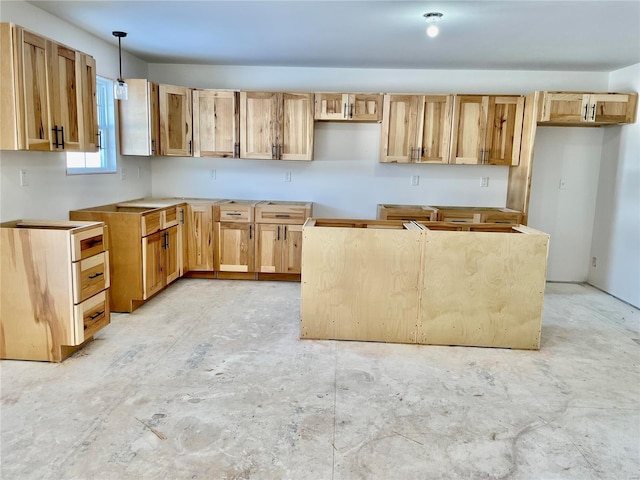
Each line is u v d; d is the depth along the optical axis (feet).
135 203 15.87
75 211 12.80
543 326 13.14
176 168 18.29
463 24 11.70
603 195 17.40
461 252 11.08
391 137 16.83
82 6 10.99
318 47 14.46
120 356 10.36
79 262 9.82
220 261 16.92
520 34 12.49
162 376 9.47
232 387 9.09
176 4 10.70
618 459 7.15
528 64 16.24
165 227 14.74
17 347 9.96
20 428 7.53
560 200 17.97
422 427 7.89
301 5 10.52
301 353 10.80
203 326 12.37
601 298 16.21
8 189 10.47
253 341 11.43
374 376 9.73
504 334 11.34
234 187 18.35
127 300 13.21
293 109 16.67
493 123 16.61
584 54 14.57
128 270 13.07
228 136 16.80
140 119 15.52
